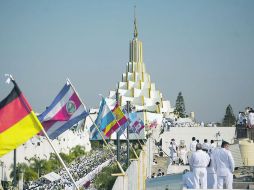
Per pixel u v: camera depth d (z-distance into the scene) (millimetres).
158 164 63375
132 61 183250
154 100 167750
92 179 60688
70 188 62344
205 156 21859
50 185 69188
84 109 24781
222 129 84938
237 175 28125
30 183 71938
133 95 167000
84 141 120438
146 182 31297
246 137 45844
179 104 192875
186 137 84688
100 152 103500
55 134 24766
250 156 33625
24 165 79062
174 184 28719
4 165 72500
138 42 185750
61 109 24641
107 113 37312
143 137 70938
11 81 16562
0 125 16438
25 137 16672
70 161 101312
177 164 49438
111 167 52281
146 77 175875
